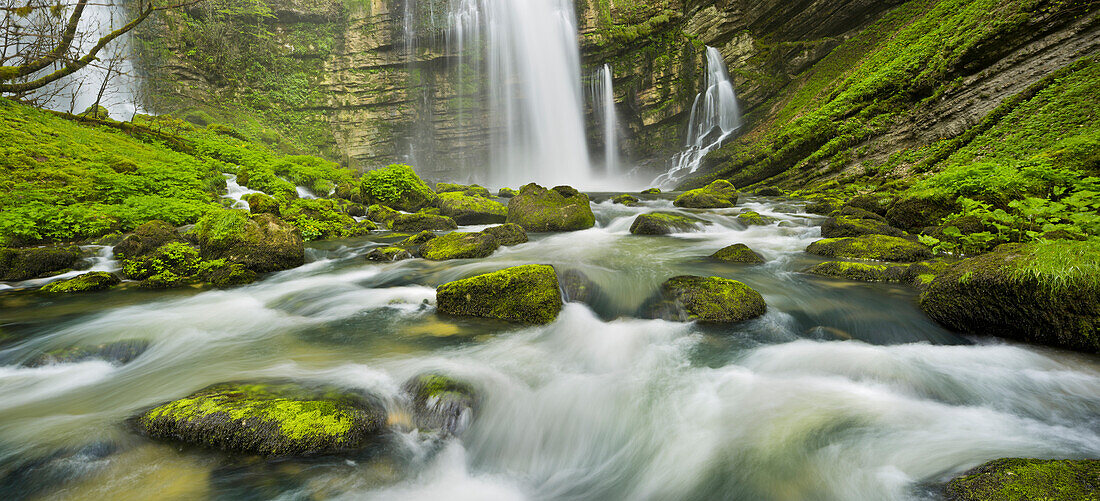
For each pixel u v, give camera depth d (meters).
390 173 17.75
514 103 37.59
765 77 29.67
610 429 3.72
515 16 36.75
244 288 7.42
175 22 30.19
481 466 3.44
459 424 3.64
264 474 2.98
